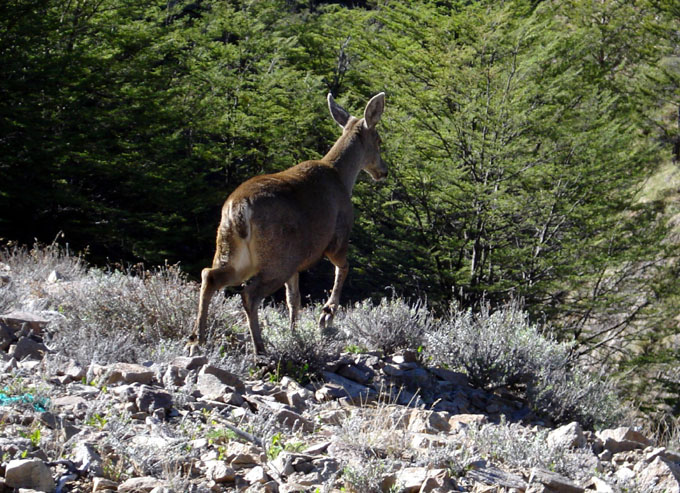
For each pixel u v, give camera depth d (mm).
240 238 7969
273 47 45500
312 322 9047
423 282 29406
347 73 46281
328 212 8867
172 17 52500
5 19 30859
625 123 34875
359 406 7512
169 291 9039
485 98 28000
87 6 35656
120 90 33812
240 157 39094
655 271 33719
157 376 6746
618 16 46812
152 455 4754
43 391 5574
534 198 27562
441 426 6961
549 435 6910
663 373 28688
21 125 29312
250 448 5137
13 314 8039
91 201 32938
